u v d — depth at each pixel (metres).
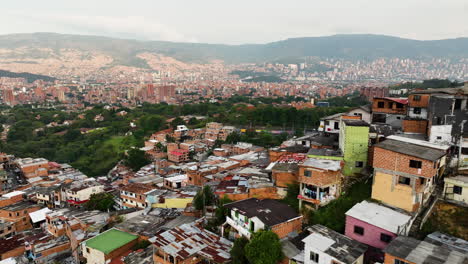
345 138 39.25
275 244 27.86
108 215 50.00
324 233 28.50
